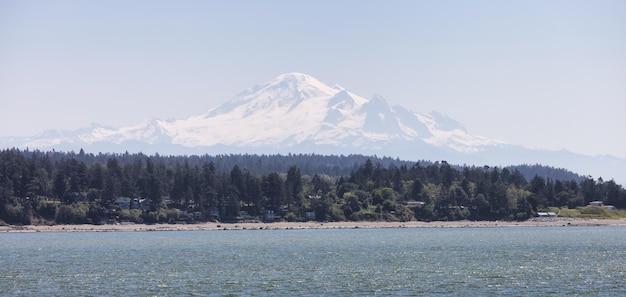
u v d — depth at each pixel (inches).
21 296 6889.8
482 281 7711.6
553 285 7396.7
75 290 7234.3
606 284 7440.9
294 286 7431.1
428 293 6953.7
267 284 7573.8
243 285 7504.9
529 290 7081.7
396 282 7682.1
